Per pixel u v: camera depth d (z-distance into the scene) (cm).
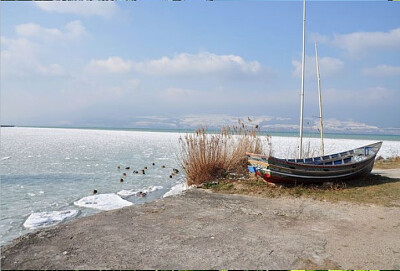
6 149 2895
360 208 765
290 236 567
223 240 544
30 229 768
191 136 1234
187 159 1218
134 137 5531
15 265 443
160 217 686
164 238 552
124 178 1464
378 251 499
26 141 4112
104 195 1109
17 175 1525
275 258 468
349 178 1075
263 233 584
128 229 600
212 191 974
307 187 997
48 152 2648
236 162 1212
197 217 688
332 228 616
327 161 1178
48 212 902
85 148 3095
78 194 1141
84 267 436
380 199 841
